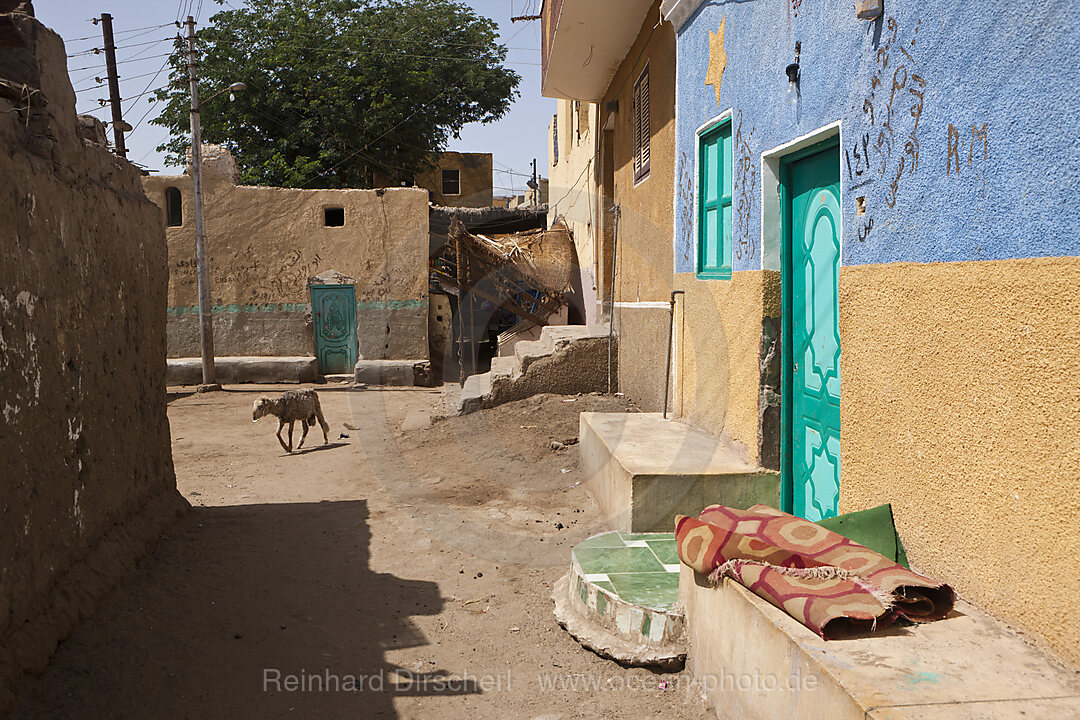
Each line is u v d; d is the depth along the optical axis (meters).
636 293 8.05
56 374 3.55
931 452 2.85
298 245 16.03
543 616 3.97
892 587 2.56
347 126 21.11
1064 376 2.23
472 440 8.02
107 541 4.11
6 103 3.39
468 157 25.17
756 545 2.98
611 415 6.76
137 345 4.84
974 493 2.62
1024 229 2.37
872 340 3.25
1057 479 2.26
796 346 4.44
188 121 21.22
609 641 3.50
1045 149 2.28
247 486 7.03
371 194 15.99
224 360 15.71
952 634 2.45
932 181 2.81
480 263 13.56
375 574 4.61
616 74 9.50
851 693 2.09
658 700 3.12
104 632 3.42
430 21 22.53
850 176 3.42
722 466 4.68
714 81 5.22
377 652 3.58
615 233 9.18
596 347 9.26
